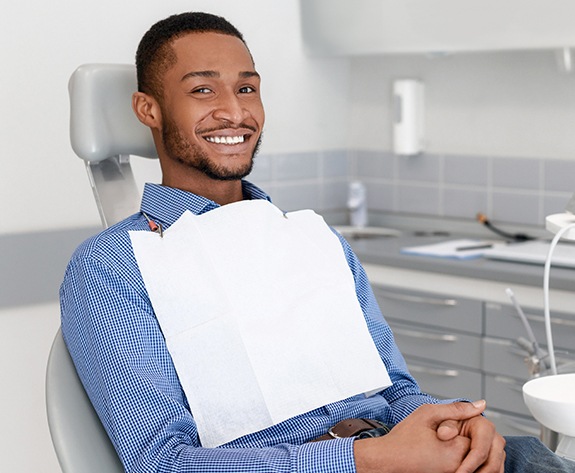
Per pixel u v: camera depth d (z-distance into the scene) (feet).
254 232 5.53
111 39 9.98
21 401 9.50
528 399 4.65
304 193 12.51
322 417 5.39
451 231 11.99
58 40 9.61
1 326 9.31
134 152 6.55
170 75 5.77
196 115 5.69
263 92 11.85
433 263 10.04
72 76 6.42
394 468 4.59
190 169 5.84
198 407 5.11
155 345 5.11
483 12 10.21
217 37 5.82
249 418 5.17
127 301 5.09
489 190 11.54
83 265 5.15
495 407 9.70
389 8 11.09
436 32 10.70
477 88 11.62
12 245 9.24
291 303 5.43
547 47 9.81
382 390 5.93
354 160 13.02
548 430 5.81
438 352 10.15
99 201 6.57
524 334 9.37
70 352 5.23
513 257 9.83
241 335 5.22
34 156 9.52
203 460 4.63
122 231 5.37
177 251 5.33
